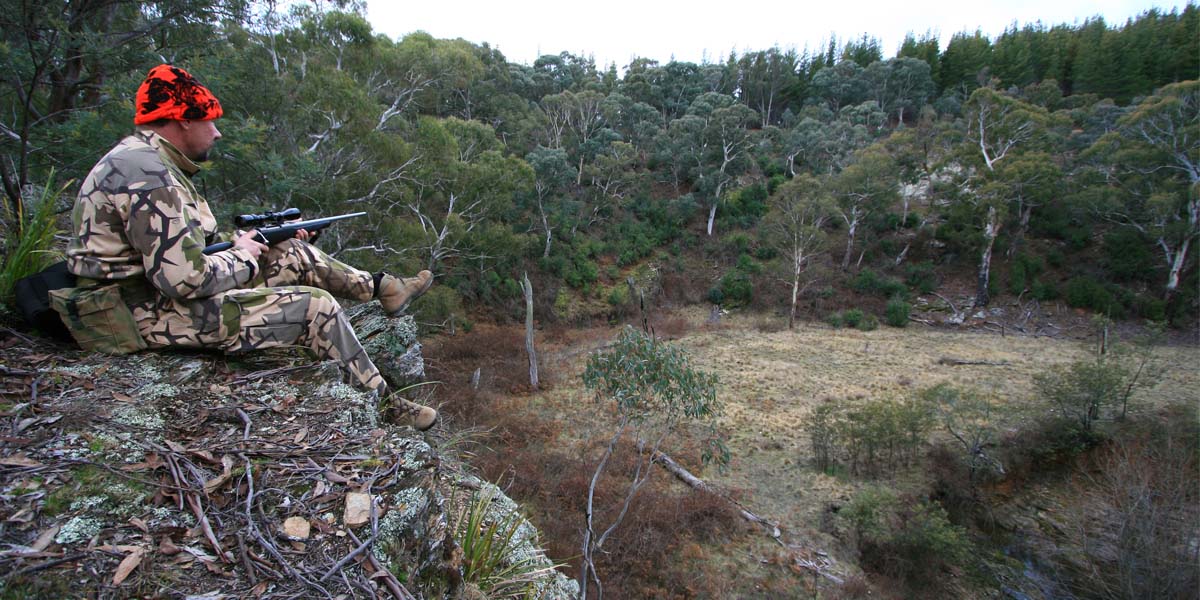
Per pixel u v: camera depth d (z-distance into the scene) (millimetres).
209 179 8867
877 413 14703
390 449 1791
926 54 63750
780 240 33219
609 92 50875
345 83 14125
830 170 37281
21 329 2105
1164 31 52531
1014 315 30531
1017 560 11703
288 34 16391
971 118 34406
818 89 58812
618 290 31359
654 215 37875
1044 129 32312
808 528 11844
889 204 35375
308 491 1521
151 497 1380
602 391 8078
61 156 4941
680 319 30547
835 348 25562
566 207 34000
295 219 2609
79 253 1914
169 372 1986
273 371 2160
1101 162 34312
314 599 1187
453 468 2795
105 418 1637
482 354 21766
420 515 1548
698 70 54094
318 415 1913
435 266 23609
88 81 5383
